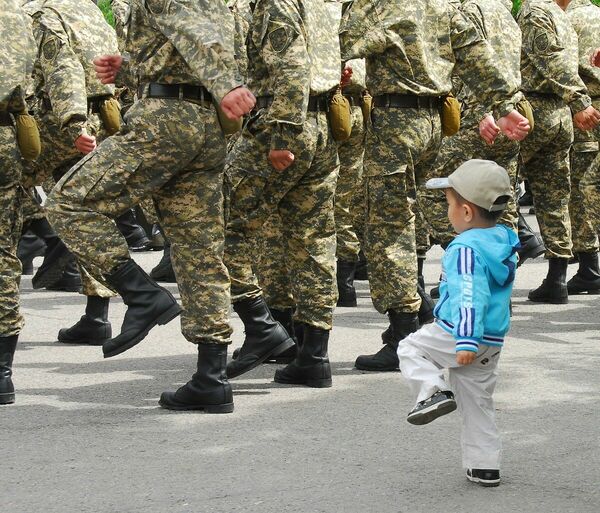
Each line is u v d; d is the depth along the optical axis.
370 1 14.66
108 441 12.00
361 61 19.59
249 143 13.81
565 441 11.98
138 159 12.26
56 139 16.92
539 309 20.31
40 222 18.36
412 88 14.80
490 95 15.34
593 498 10.21
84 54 16.61
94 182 12.24
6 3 13.27
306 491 10.39
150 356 16.41
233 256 14.16
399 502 10.10
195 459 11.38
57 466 11.16
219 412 13.14
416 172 15.50
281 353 15.00
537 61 19.75
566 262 20.86
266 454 11.53
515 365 15.65
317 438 12.10
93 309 17.20
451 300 10.12
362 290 22.47
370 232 15.23
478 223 10.43
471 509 9.93
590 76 21.22
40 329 18.47
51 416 13.03
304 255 14.36
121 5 21.12
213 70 11.75
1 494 10.35
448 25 15.14
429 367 10.33
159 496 10.27
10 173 13.38
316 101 13.74
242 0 14.20
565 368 15.46
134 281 12.30
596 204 19.38
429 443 11.90
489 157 18.70
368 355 16.03
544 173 20.64
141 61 12.30
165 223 12.94
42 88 16.78
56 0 16.50
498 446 10.53
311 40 13.58
